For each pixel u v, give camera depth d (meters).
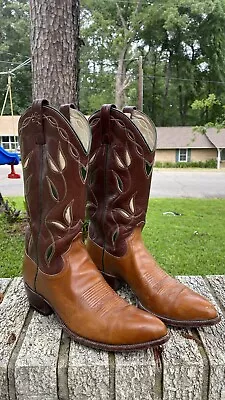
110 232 0.96
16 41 15.65
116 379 0.76
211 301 1.01
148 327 0.76
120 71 15.09
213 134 14.49
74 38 2.04
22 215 3.58
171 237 3.27
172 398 0.78
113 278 0.99
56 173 0.82
